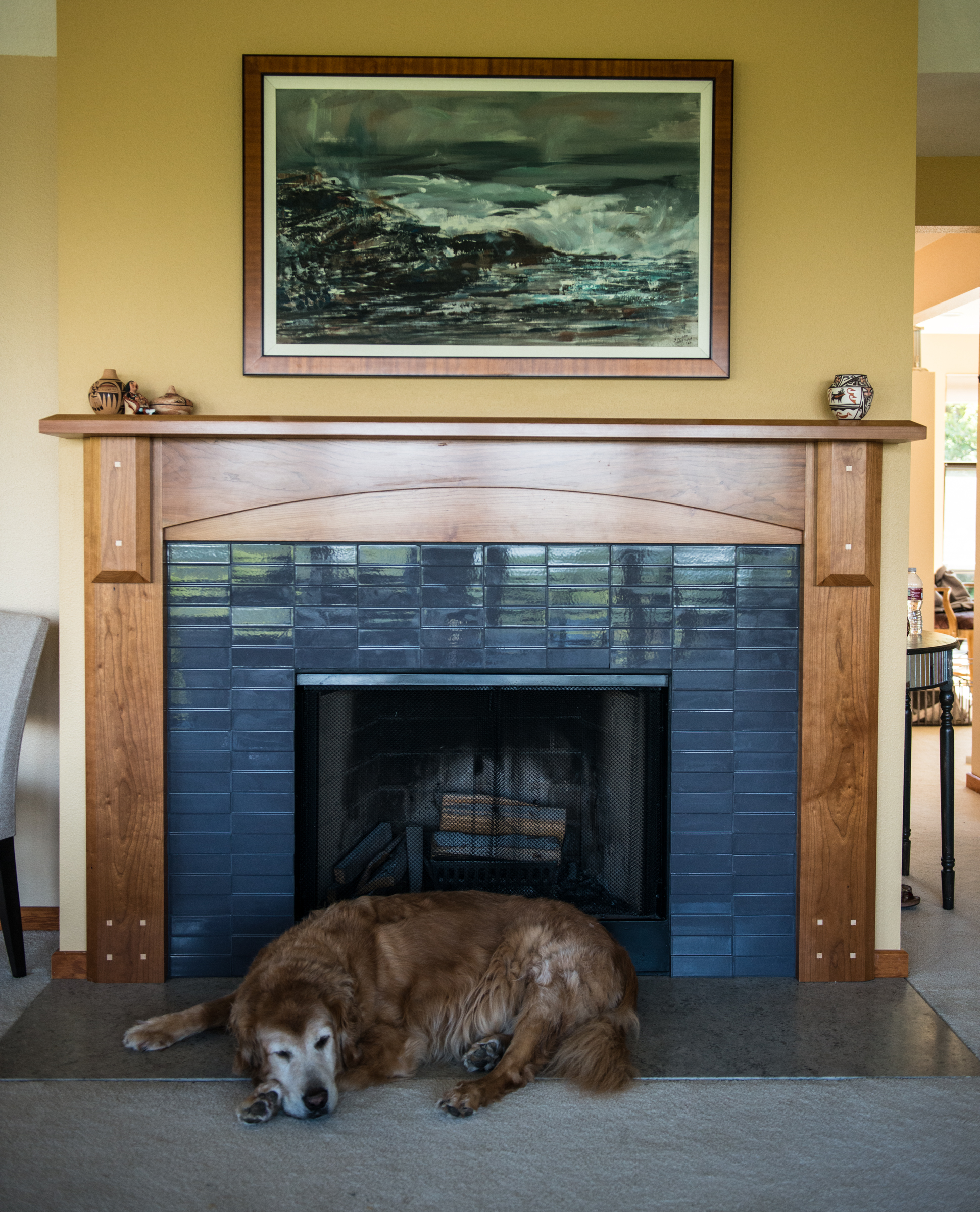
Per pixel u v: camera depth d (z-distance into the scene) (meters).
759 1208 1.60
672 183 2.45
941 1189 1.65
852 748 2.48
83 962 2.50
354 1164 1.71
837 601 2.46
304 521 2.44
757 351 2.49
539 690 2.54
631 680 2.51
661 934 2.53
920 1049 2.13
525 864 2.56
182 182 2.44
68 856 2.51
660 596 2.48
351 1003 1.94
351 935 2.06
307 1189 1.64
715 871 2.52
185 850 2.49
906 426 2.35
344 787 2.55
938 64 2.87
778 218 2.47
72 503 2.48
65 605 2.49
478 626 2.48
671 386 2.48
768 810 2.51
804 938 2.50
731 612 2.48
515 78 2.43
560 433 2.35
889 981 2.51
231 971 2.50
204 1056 2.08
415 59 2.42
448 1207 1.60
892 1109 1.90
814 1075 2.02
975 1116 1.87
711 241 2.46
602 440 2.43
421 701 2.54
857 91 2.46
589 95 2.44
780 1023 2.26
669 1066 2.05
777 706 2.50
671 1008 2.33
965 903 3.12
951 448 8.84
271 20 2.43
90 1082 1.97
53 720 2.86
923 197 3.81
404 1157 1.73
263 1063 1.85
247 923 2.50
